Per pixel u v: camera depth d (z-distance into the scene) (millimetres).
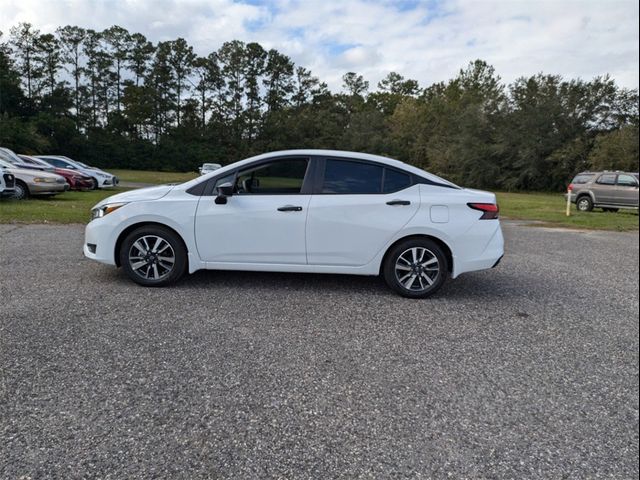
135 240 4602
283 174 4625
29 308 3859
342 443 2176
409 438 2232
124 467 1949
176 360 2979
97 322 3592
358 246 4547
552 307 4461
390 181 4613
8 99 55250
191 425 2271
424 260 4582
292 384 2725
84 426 2229
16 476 1866
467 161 47031
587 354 3320
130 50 69188
